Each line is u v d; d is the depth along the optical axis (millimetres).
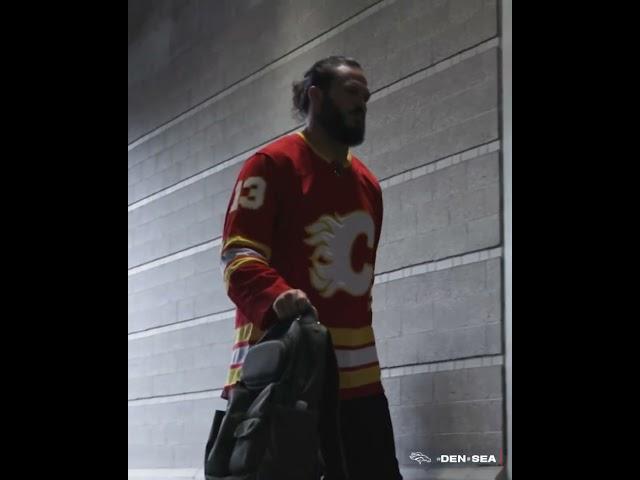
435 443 3154
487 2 3111
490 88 3080
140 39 4918
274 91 3854
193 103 4402
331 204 3266
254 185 3244
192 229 4332
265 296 3141
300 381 2955
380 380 3270
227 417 3021
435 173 3236
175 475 4238
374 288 3434
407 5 3375
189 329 4273
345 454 3137
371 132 3484
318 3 3707
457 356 3115
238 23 4109
